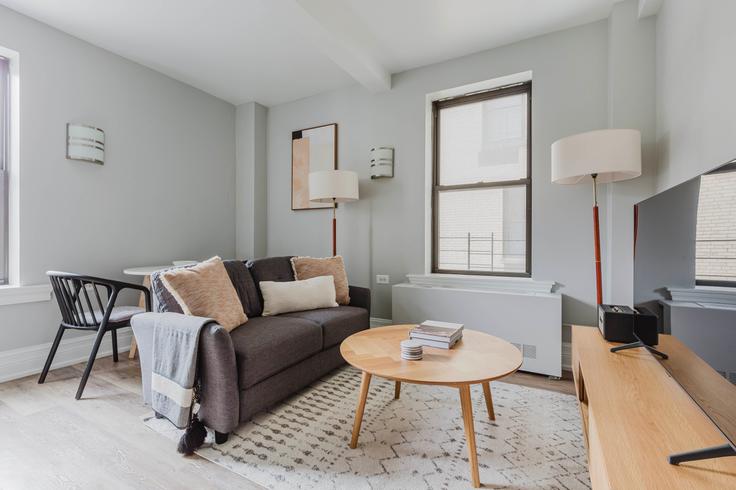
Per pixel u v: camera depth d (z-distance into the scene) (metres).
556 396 2.22
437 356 1.67
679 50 1.92
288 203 4.12
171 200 3.50
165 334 1.75
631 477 0.76
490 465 1.51
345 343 1.89
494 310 2.72
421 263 3.35
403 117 3.43
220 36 2.84
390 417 1.94
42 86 2.60
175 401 1.63
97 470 1.48
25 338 2.51
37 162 2.57
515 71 2.91
